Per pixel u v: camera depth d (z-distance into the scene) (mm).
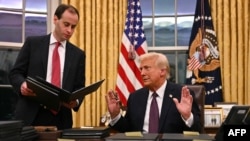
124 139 1434
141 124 2414
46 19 4539
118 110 2355
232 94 4062
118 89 4137
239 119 1480
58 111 2191
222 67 4117
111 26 4234
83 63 2500
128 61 4184
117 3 4266
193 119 2131
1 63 4309
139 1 4371
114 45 4242
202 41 4137
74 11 2361
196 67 4113
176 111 2344
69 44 2482
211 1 4207
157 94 2439
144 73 2432
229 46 4109
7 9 4375
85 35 4188
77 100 2240
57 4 4512
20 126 1389
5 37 4344
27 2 4484
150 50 4586
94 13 4211
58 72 2373
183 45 4566
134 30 4266
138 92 2562
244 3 4102
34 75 2357
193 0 4570
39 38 2443
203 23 4164
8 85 4320
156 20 4637
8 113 4297
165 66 2449
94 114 4113
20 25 4438
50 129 1729
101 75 4203
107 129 1765
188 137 1492
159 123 2354
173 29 4605
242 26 4102
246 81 4031
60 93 1987
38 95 2074
